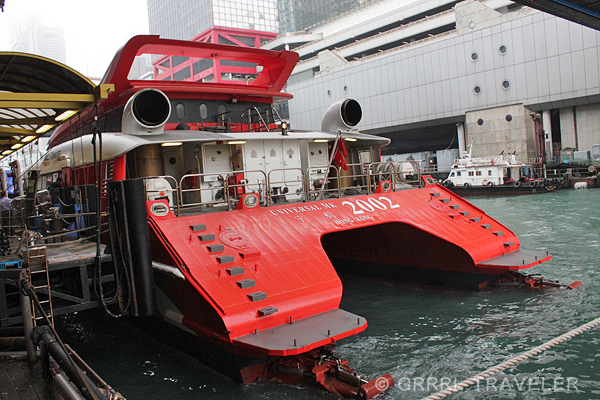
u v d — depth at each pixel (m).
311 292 6.75
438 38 45.25
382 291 10.91
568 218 19.58
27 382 5.25
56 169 12.48
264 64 13.56
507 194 34.41
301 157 11.26
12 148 11.31
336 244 12.98
